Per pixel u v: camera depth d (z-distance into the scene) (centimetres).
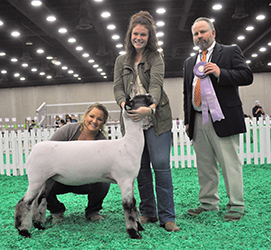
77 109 2284
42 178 296
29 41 1838
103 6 1444
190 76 387
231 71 347
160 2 1402
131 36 332
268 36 1948
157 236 295
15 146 839
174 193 515
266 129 827
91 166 290
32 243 283
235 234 296
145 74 331
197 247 267
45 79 2992
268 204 412
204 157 383
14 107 3098
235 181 354
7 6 1429
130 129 296
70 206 436
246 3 1500
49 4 1366
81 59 2253
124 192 288
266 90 2861
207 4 1480
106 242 286
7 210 437
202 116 364
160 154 321
